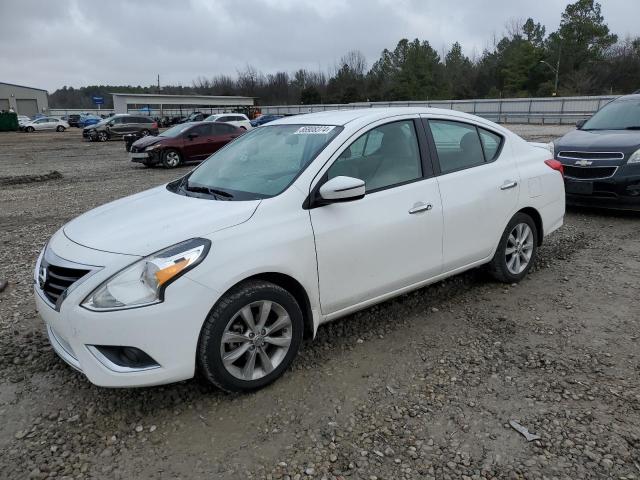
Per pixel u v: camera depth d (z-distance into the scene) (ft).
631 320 13.23
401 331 12.89
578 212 25.66
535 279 16.26
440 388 10.42
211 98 247.91
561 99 135.03
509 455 8.50
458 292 15.26
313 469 8.30
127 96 232.32
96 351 9.07
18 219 29.01
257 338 10.12
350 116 12.75
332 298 11.22
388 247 11.89
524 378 10.70
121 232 10.06
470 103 151.02
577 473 8.07
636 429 9.03
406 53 303.27
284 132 13.15
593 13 247.29
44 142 110.93
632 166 22.50
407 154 12.75
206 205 10.85
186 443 8.96
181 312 9.05
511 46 280.10
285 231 10.28
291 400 10.11
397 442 8.88
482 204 13.89
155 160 55.16
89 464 8.52
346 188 10.46
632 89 225.76
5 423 9.61
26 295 16.01
